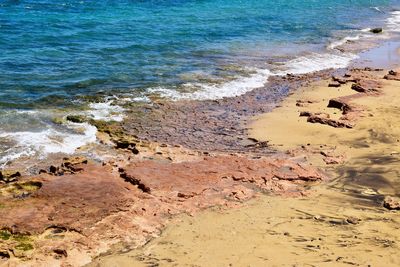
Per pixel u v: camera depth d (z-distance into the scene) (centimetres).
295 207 1067
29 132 1486
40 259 835
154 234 943
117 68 2270
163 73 2253
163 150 1390
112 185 1092
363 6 5112
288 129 1636
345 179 1230
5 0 4088
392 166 1290
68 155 1344
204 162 1279
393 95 1986
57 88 1930
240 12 4150
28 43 2580
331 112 1811
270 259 841
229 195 1116
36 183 1091
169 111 1786
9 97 1777
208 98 1962
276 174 1231
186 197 1085
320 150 1440
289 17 4075
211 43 2934
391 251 847
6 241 871
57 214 961
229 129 1639
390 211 1040
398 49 3109
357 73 2395
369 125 1633
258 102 1947
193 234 945
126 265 838
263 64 2552
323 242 893
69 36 2812
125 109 1773
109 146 1425
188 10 4100
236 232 949
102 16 3578
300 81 2277
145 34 3016
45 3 4084
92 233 918
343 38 3375
